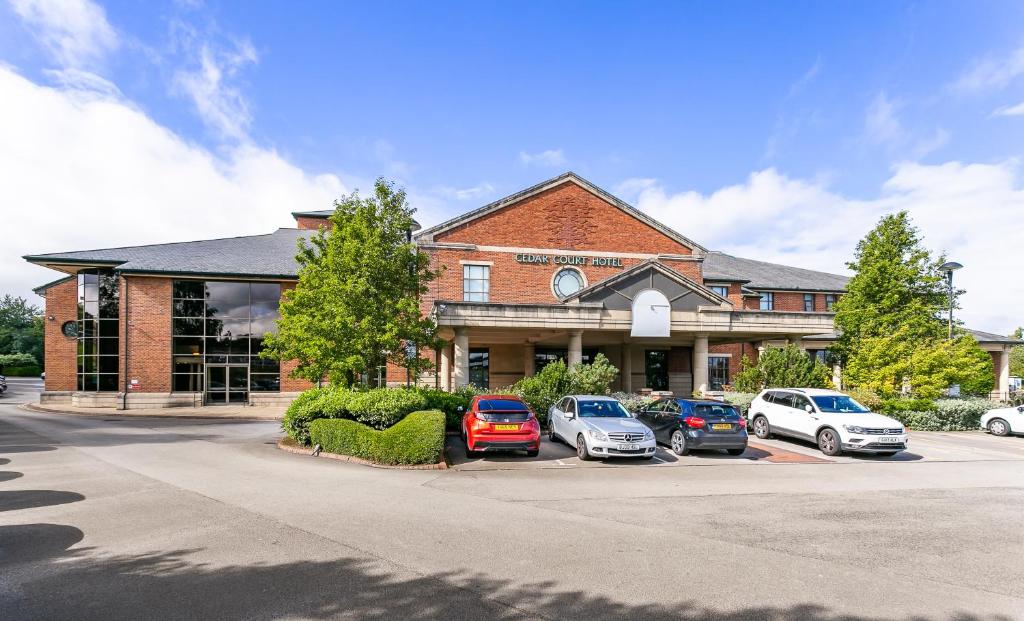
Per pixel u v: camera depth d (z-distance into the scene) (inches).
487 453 527.8
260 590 194.9
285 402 1093.8
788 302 1354.6
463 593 195.3
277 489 357.1
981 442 680.4
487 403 515.2
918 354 833.5
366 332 562.6
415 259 621.9
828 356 1300.4
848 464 500.4
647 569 222.8
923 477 439.2
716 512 319.0
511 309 814.5
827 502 347.6
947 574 223.6
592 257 1075.9
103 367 1067.9
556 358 1175.6
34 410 1056.8
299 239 657.6
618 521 295.6
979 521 304.8
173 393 1059.3
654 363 1221.7
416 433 455.5
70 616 172.9
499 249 1039.0
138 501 322.3
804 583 211.2
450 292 1010.7
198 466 439.5
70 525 272.4
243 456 491.5
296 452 513.7
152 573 210.2
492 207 1040.8
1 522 277.7
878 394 851.4
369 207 601.3
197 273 1065.5
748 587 206.1
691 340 1090.7
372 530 268.2
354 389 582.9
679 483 404.8
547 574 215.3
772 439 655.1
